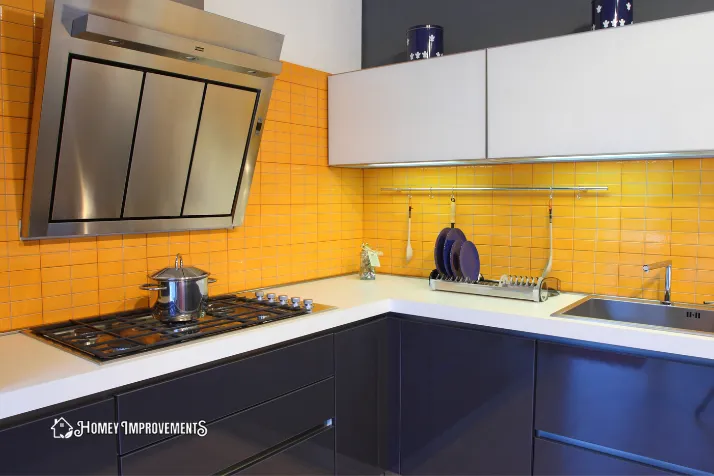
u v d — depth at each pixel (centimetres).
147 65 174
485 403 206
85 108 166
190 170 205
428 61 240
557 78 206
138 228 198
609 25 207
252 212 246
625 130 193
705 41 177
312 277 279
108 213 188
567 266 243
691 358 164
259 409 178
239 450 172
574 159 229
